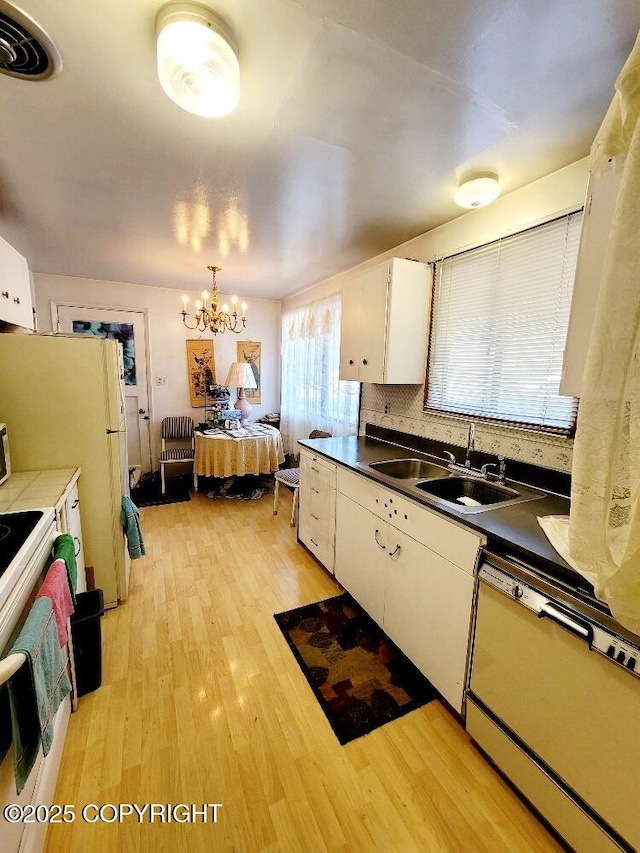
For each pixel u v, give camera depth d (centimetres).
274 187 178
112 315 406
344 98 117
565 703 99
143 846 103
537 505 148
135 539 210
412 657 162
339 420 346
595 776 93
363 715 145
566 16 88
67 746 129
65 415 190
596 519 79
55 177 170
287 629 193
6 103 121
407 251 252
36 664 82
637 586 76
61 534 140
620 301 73
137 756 126
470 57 100
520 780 112
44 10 89
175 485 432
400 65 104
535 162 154
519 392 182
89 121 130
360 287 251
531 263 173
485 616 122
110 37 96
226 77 96
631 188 70
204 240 256
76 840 104
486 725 124
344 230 233
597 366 77
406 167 159
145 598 218
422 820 111
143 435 439
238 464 362
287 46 98
